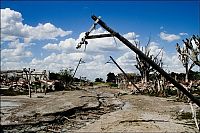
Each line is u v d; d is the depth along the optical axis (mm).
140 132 19547
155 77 58062
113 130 20531
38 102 38875
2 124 22734
